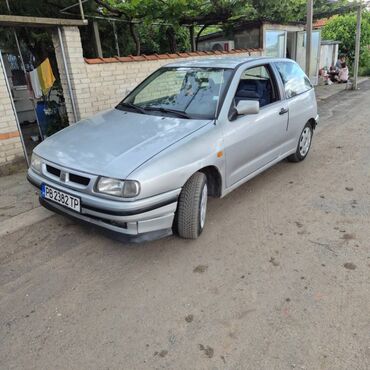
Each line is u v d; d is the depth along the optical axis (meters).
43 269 3.03
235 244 3.34
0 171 5.07
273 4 8.82
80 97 6.11
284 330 2.34
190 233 3.29
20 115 8.77
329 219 3.77
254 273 2.92
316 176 5.00
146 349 2.22
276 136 4.41
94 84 6.27
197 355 2.17
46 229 3.65
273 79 4.45
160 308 2.56
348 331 2.32
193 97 3.80
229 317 2.46
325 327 2.36
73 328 2.40
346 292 2.68
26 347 2.26
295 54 13.55
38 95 6.10
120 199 2.72
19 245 3.39
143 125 3.48
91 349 2.23
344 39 19.34
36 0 6.88
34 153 3.40
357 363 2.09
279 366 2.08
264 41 11.11
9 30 7.23
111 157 2.93
